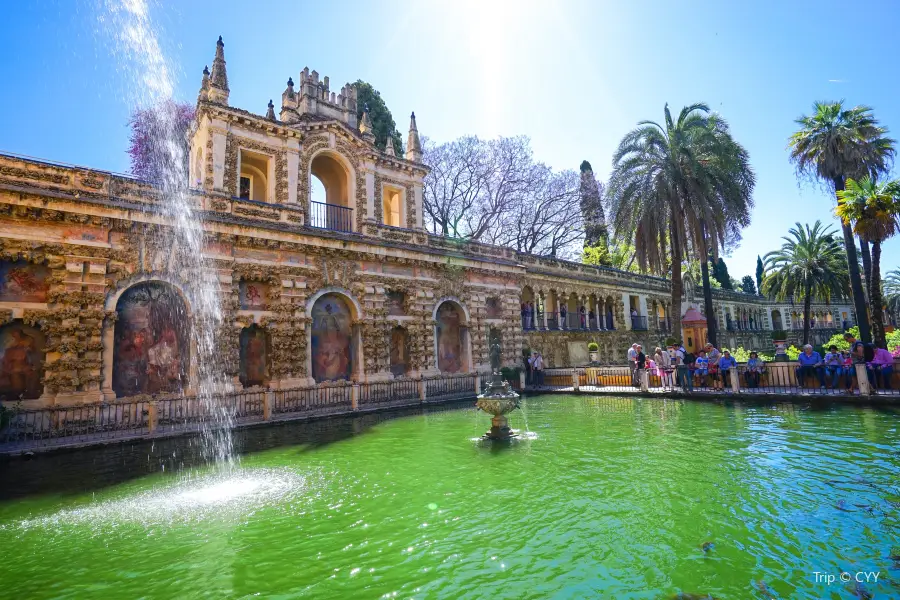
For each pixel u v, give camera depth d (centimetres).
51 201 1717
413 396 2497
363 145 2842
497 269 3359
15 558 759
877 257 2805
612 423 1727
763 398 2045
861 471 1032
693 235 2966
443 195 4659
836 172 2962
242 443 1596
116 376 1822
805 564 660
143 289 1920
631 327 4722
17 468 1312
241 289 2208
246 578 680
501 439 1500
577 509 892
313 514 918
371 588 643
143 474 1238
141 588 661
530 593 616
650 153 3042
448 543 770
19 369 1642
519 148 4809
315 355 2419
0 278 1638
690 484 1002
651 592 609
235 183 2338
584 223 4997
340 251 2508
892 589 589
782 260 5388
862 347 2012
